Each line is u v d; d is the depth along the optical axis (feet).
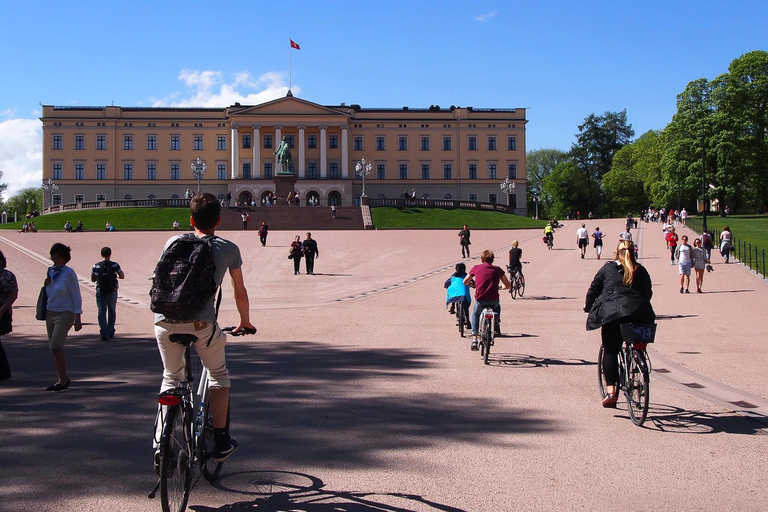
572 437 25.67
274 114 370.12
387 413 29.27
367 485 20.58
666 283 95.66
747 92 251.19
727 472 21.81
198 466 19.93
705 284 93.56
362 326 60.18
